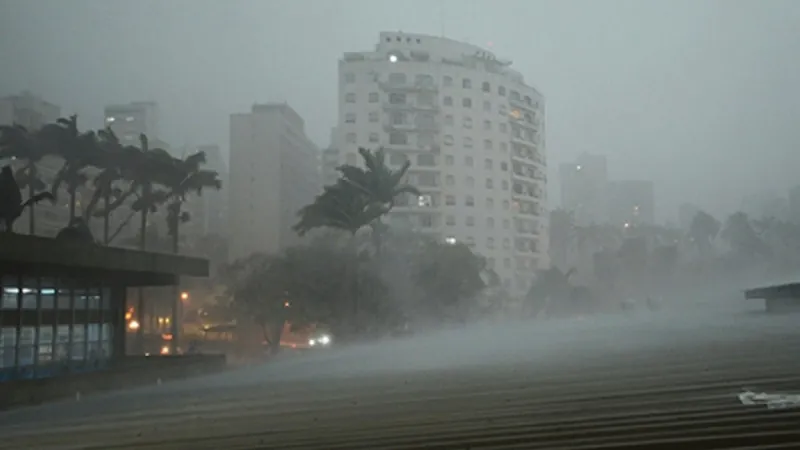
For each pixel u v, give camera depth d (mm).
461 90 90125
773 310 34781
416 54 90750
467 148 89938
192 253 84750
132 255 28109
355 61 88000
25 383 23062
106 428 14570
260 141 85125
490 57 96688
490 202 90938
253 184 84688
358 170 45125
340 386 17703
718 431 6816
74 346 29125
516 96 96000
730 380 10688
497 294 77812
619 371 13883
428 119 88000
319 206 44719
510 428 8359
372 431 9609
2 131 46656
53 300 28031
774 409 7812
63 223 80812
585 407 9477
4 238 21719
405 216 85875
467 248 53594
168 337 64188
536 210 97562
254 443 9812
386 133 86875
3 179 28875
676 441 6391
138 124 107875
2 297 25266
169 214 53625
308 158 96188
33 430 16031
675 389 10297
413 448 7617
